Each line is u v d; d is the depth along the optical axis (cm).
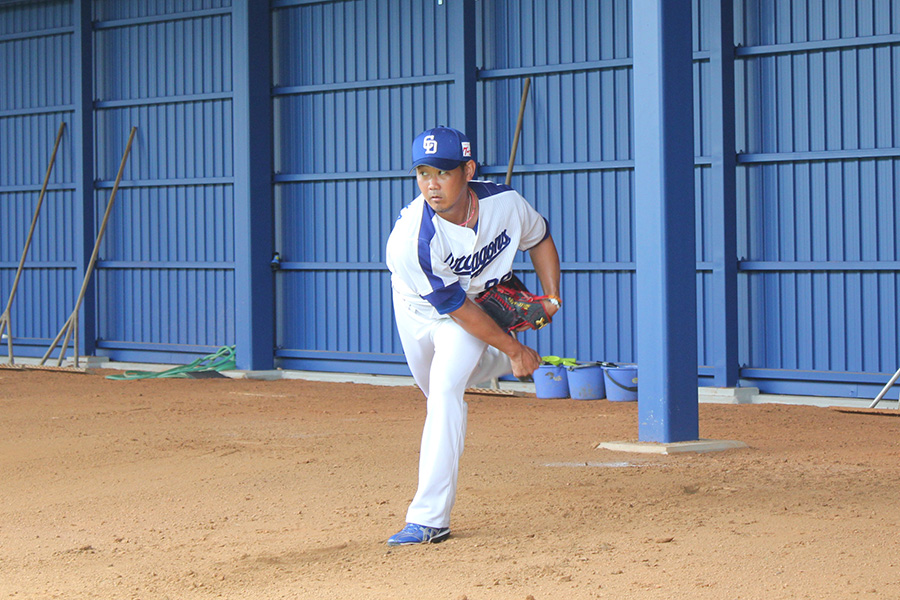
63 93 5241
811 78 3572
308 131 4588
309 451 2491
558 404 3578
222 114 4775
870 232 3488
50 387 4206
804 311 3600
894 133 3447
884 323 3466
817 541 1490
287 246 4659
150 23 4969
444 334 1519
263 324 4625
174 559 1505
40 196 5153
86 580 1403
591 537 1548
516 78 4109
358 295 4481
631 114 3884
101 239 5038
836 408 3325
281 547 1555
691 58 2514
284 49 4638
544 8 4050
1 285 5450
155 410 3422
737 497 1862
